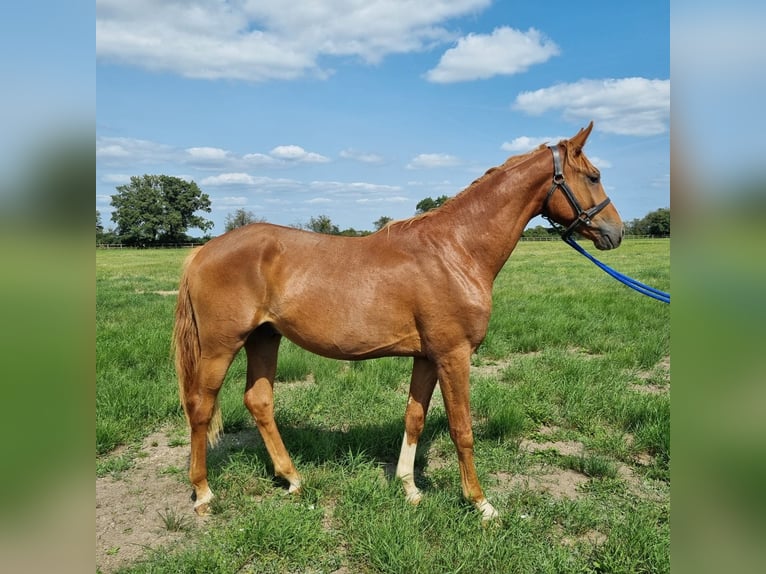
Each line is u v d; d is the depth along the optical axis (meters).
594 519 3.18
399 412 4.87
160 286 17.42
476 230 3.25
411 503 3.34
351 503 3.24
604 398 5.11
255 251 3.21
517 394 5.25
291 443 4.17
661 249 34.78
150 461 4.10
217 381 3.30
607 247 3.37
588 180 3.29
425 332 3.15
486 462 4.01
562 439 4.52
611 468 3.85
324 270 3.20
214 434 3.49
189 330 3.34
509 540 2.93
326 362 6.63
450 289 3.10
